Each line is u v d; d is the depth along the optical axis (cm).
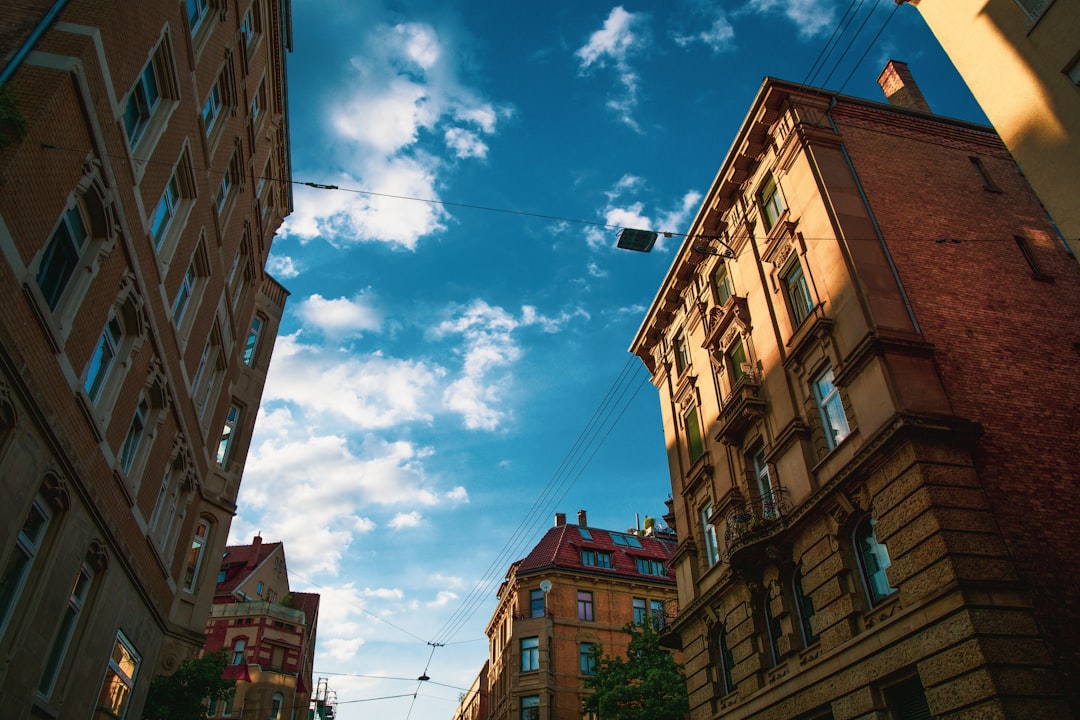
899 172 1934
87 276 1103
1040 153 1354
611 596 4341
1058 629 1191
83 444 1155
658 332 2867
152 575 1628
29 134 908
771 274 2023
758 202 2150
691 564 2280
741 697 1856
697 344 2495
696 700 2105
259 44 2175
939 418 1372
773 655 1778
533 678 3969
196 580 2177
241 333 2330
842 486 1512
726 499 2053
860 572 1485
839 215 1752
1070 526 1330
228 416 2575
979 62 1503
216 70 1731
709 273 2453
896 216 1805
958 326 1608
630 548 4728
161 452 1594
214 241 1853
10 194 883
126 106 1277
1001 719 1071
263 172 2388
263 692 4019
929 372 1484
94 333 1162
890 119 2089
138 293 1317
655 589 4431
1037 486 1373
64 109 986
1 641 984
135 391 1382
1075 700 1120
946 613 1195
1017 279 1772
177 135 1477
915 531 1299
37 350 973
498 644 4738
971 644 1142
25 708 1056
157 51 1376
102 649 1344
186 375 1703
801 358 1797
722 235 2373
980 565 1221
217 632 4234
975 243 1817
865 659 1379
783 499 1755
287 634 4359
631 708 2603
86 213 1110
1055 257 1875
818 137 1928
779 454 1822
